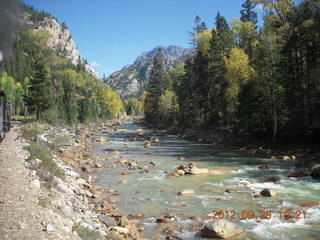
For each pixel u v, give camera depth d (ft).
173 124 246.27
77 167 72.79
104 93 432.66
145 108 332.19
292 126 110.32
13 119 238.68
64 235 22.31
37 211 24.80
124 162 82.23
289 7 130.11
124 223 33.04
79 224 26.55
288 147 102.73
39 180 35.94
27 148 58.49
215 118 174.09
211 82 167.63
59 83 252.21
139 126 320.91
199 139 153.89
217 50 171.12
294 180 58.13
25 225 21.57
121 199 46.34
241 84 133.80
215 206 41.88
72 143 119.96
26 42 407.03
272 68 115.44
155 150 115.65
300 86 112.27
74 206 34.06
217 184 56.18
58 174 46.16
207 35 206.28
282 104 115.65
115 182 58.85
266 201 43.73
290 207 40.40
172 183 57.62
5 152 51.62
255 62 138.41
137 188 53.62
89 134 199.62
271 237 30.32
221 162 84.02
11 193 28.09
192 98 198.70
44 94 196.34
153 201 45.03
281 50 118.73
